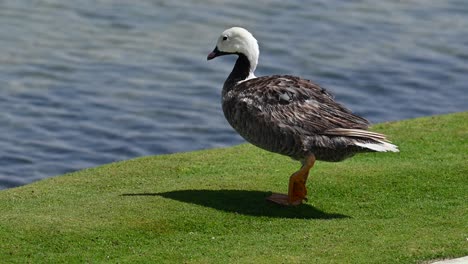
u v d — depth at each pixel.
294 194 12.65
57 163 20.94
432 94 26.52
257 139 12.62
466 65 28.52
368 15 32.59
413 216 12.11
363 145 11.95
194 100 25.27
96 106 24.44
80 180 14.17
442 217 11.99
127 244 11.16
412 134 16.50
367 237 11.18
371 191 13.27
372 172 14.08
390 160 14.97
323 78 27.36
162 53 28.42
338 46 29.67
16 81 25.80
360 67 28.08
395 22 32.03
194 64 27.72
